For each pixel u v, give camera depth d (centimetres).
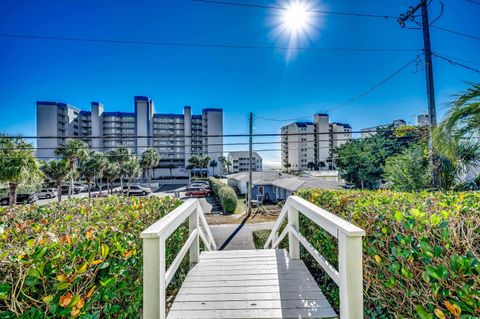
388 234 157
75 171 2277
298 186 1558
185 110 5641
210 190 2320
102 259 129
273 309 204
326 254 254
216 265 300
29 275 102
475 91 257
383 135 1580
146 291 154
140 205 289
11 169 1104
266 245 485
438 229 134
